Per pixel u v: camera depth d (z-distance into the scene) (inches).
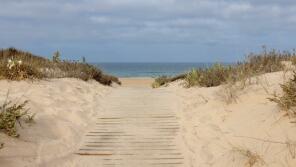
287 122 250.1
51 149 270.5
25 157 247.9
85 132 317.1
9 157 240.7
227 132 284.4
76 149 282.4
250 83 344.5
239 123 288.0
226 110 321.7
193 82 487.8
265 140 246.4
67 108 358.3
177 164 258.7
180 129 319.9
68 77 529.0
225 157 251.8
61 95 400.2
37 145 268.8
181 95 433.4
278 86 312.2
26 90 395.2
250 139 257.8
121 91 484.1
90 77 583.8
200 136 296.8
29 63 501.4
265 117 271.9
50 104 357.7
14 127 271.4
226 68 468.4
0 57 606.9
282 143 234.1
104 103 403.9
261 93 315.9
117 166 256.8
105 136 309.4
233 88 346.0
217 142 276.5
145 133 314.7
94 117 353.1
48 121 313.1
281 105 264.2
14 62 448.5
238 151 247.6
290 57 431.5
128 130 322.0
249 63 431.5
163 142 295.7
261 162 228.7
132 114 362.6
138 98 429.7
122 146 290.0
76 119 336.8
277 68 398.3
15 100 339.9
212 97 369.7
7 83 414.9
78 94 424.5
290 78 303.0
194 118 337.4
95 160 266.8
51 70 557.0
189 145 286.2
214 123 310.3
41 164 246.4
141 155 273.9
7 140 257.3
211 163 253.4
